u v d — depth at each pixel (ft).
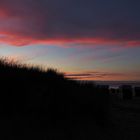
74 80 47.16
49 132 33.14
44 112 35.40
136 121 58.95
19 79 35.24
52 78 40.60
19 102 34.01
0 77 34.14
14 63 38.55
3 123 30.66
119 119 57.88
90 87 48.01
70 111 38.58
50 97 36.83
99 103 45.80
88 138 36.58
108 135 40.91
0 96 33.04
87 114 42.52
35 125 32.83
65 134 34.63
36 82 37.73
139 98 137.08
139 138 42.88
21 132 30.73
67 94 40.16
